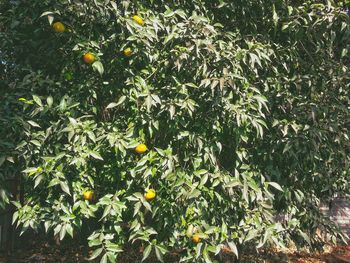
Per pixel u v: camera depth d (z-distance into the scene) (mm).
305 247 4500
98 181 3246
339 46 4117
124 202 3041
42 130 3199
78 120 3049
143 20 3197
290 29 3633
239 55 3135
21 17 3201
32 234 5488
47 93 3285
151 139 3338
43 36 3266
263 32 3842
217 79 2996
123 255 4750
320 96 3893
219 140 3404
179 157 3357
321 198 4648
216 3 3738
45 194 3176
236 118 3074
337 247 6359
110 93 3330
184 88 3113
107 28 3252
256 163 3736
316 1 3928
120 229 3084
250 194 3193
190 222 3164
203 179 3119
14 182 3461
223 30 3770
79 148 2953
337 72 3959
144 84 3105
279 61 3787
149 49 3176
